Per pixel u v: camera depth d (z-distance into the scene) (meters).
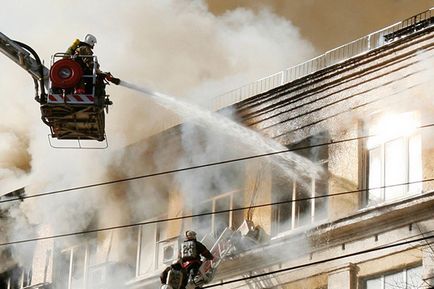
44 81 45.03
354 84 62.06
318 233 60.47
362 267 58.19
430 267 55.28
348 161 61.09
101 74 45.25
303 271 60.75
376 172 59.84
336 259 57.81
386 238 57.53
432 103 58.28
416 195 56.56
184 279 50.75
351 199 60.19
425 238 54.19
